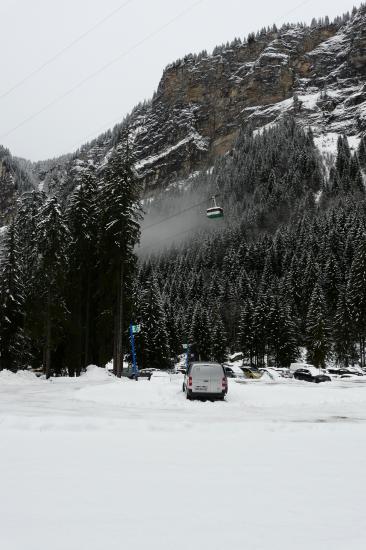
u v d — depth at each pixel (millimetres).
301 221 171875
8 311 41969
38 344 40625
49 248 35812
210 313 108562
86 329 39938
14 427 9148
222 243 179125
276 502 4691
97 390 20797
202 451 7230
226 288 128750
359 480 5645
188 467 6133
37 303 37562
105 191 35781
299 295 113562
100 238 35469
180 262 173750
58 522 4008
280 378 56000
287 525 4027
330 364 89875
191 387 18609
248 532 3842
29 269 40594
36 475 5594
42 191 48500
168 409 14961
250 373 59031
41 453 6828
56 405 15352
